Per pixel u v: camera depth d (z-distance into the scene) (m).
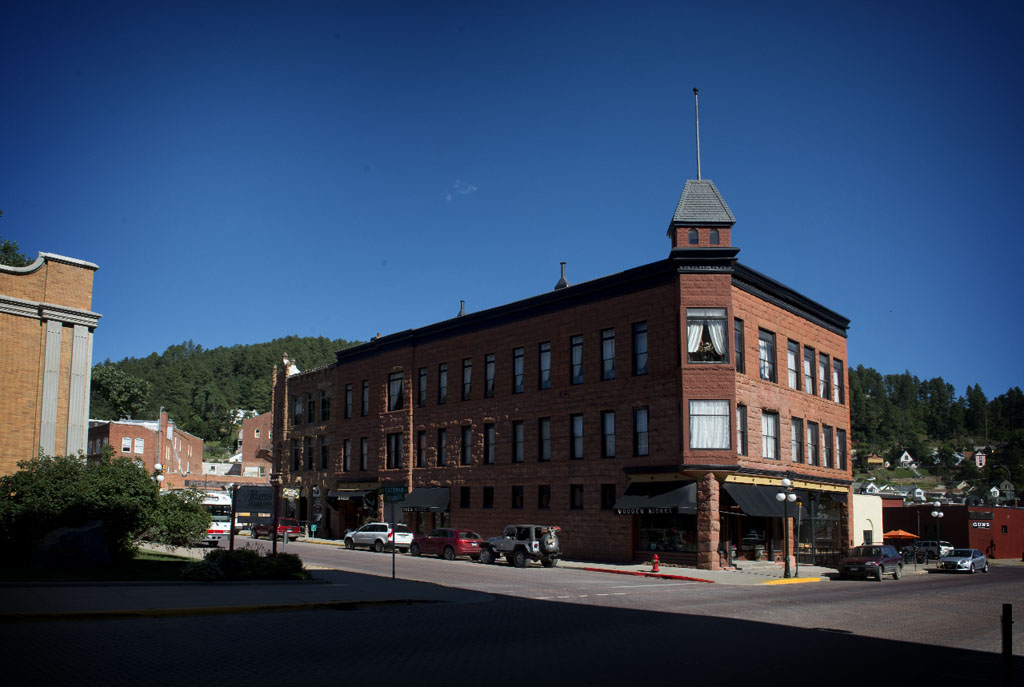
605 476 40.84
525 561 37.41
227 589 21.30
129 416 99.62
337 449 59.88
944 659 14.33
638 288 40.59
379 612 18.75
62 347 33.50
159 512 29.73
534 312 45.81
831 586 31.66
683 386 37.47
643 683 11.36
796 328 45.09
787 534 35.41
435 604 20.80
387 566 33.88
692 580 32.38
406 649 13.59
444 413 50.75
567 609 20.30
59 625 15.04
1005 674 9.57
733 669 12.63
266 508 26.97
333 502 58.59
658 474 38.16
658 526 38.91
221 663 11.87
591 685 11.12
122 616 16.27
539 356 45.38
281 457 66.69
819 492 45.78
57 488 27.03
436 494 49.78
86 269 34.66
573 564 38.88
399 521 52.22
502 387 47.09
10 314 32.25
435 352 52.19
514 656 13.23
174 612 16.88
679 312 38.06
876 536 57.59
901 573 43.31
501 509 45.97
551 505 43.25
